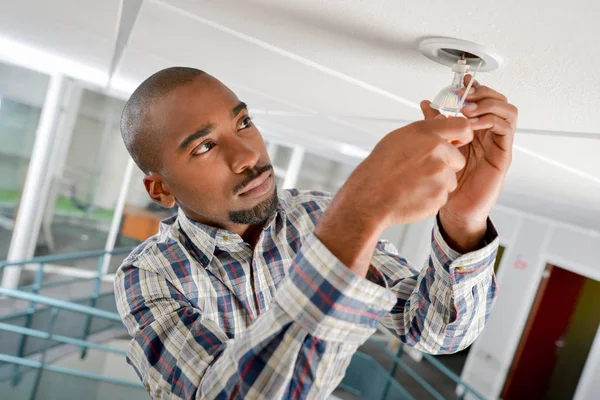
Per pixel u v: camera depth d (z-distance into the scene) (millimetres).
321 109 2059
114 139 5957
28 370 3941
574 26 522
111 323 5531
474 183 745
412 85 1043
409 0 601
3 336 4477
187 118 879
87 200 5965
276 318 590
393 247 1217
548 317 6258
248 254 1013
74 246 5984
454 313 859
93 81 4633
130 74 3043
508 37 617
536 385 6395
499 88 865
